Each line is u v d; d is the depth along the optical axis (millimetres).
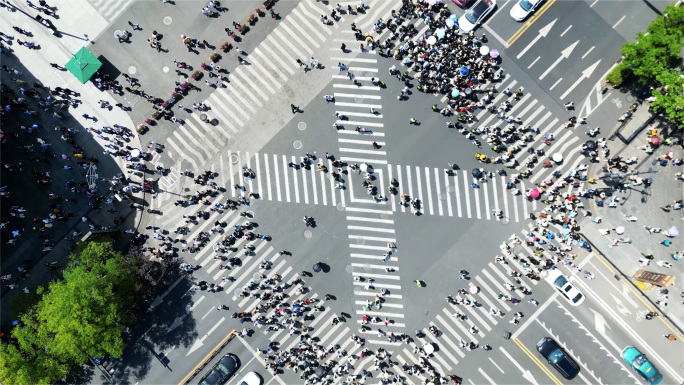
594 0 47469
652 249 46406
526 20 47562
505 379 46562
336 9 48031
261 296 47750
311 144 48125
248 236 47906
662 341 46125
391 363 46938
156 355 48062
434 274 47281
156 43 48750
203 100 48719
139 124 48781
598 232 46750
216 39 48781
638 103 46781
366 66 48062
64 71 48969
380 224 47656
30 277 48250
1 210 48625
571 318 46625
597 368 46344
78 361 41875
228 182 48344
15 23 49000
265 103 48469
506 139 47156
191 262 48094
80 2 49094
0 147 48719
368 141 47938
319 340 47375
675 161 46469
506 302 46812
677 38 41750
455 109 47125
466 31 47344
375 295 47438
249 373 47250
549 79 47344
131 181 48625
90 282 41250
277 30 48562
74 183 48406
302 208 48062
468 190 47438
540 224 46750
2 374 40812
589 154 46844
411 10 47531
